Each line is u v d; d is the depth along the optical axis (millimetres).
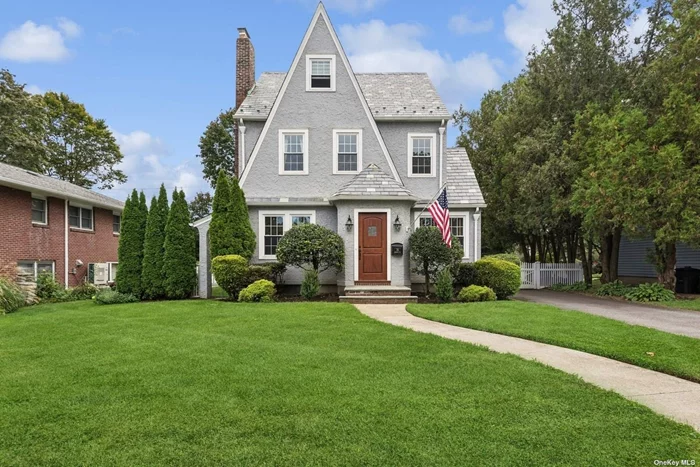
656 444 3871
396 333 8547
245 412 4520
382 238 15570
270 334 8508
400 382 5465
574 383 5492
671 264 16562
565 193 19750
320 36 17484
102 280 22047
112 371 5992
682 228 14391
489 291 13883
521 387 5320
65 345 7680
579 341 7793
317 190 17203
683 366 6152
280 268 15250
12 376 5797
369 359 6559
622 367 6367
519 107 23016
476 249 17641
